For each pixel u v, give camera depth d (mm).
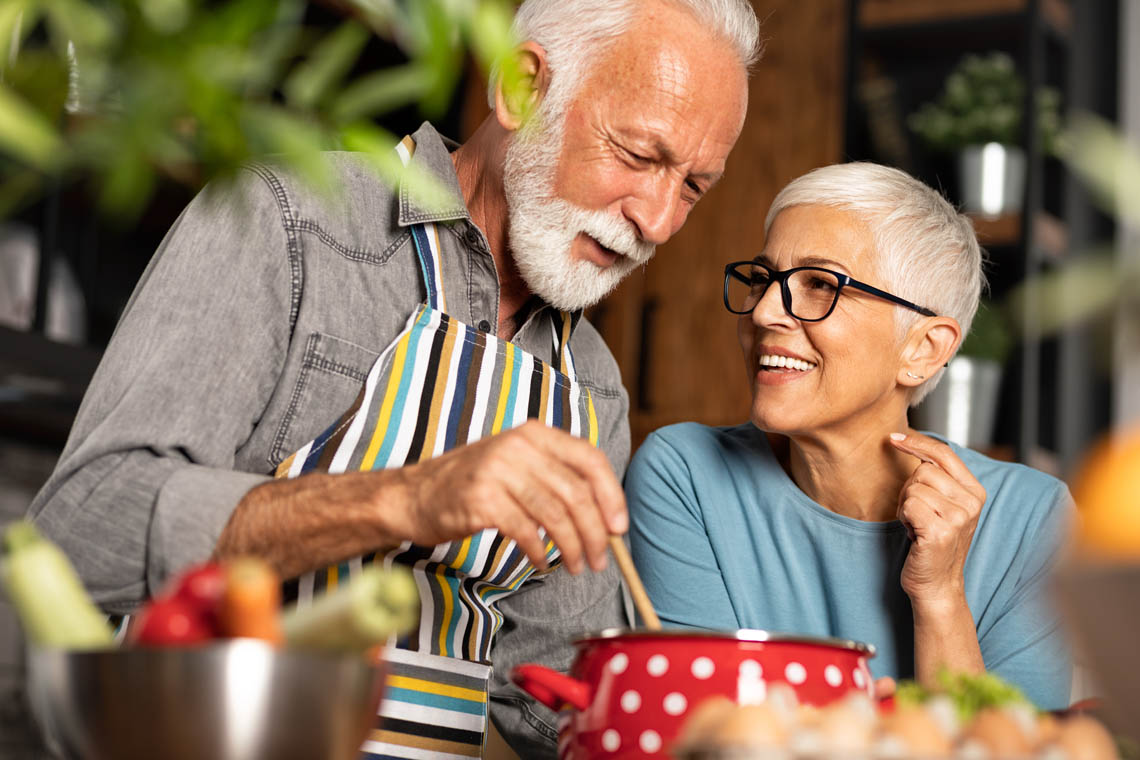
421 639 1211
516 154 1298
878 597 1403
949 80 3045
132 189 499
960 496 1308
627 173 1269
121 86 517
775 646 703
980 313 2717
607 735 710
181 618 558
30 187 532
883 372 1377
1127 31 2973
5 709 2137
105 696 536
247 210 1162
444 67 552
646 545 1509
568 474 869
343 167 1254
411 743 1176
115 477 1012
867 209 1378
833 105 3062
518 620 1360
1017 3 2887
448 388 1239
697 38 1261
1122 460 514
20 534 603
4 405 2195
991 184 2828
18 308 2203
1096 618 518
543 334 1409
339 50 569
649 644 714
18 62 550
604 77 1254
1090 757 536
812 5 3102
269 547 938
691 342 3117
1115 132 2947
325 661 551
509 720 1334
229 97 524
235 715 536
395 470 929
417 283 1289
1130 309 366
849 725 517
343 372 1216
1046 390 2793
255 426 1194
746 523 1473
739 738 510
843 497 1428
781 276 1385
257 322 1160
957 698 687
